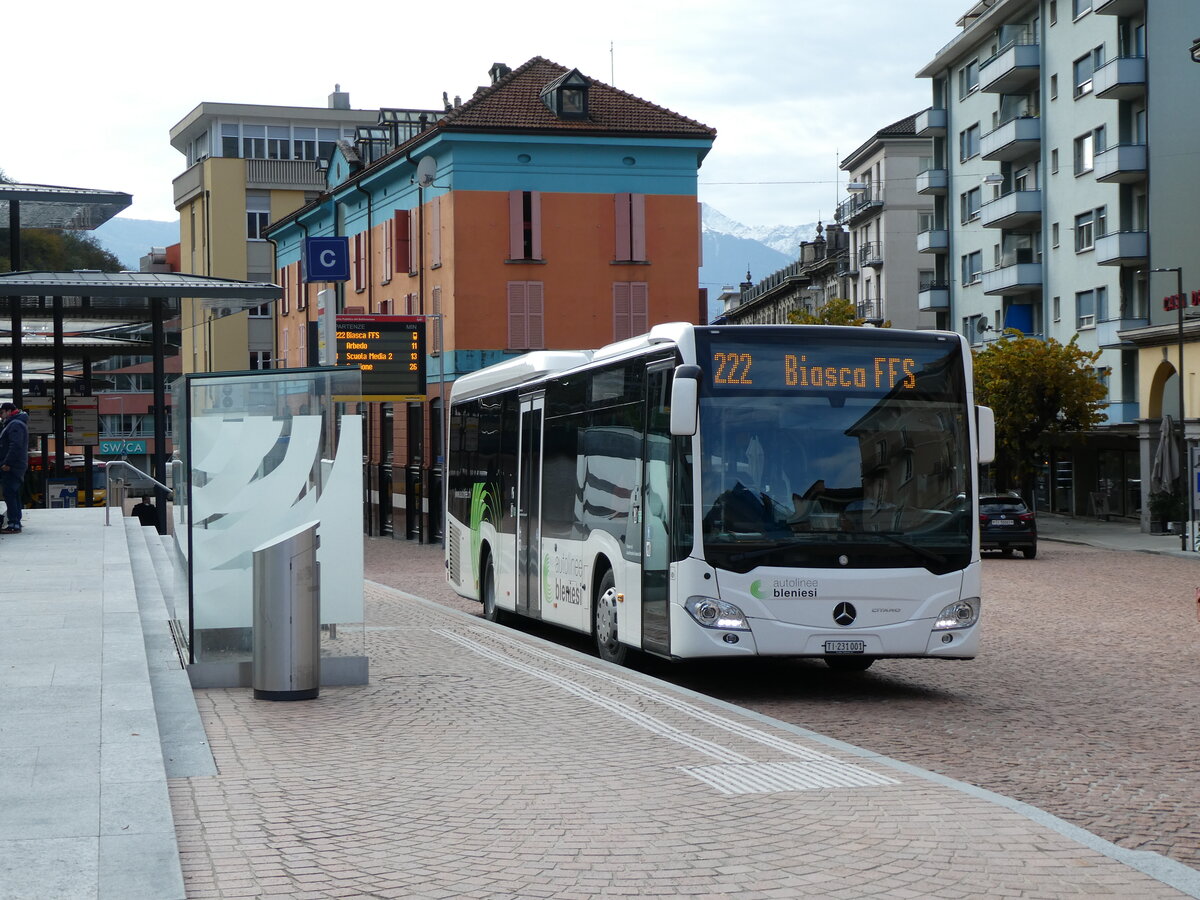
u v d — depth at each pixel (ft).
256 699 34.71
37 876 18.21
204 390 36.65
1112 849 21.33
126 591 45.88
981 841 21.75
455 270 159.12
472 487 67.46
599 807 23.90
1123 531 167.73
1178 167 165.99
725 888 19.36
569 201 161.07
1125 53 173.99
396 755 27.99
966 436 42.11
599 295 162.09
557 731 31.09
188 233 275.39
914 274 267.18
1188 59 165.68
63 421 102.06
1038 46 196.65
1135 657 51.34
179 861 18.97
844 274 292.40
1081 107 185.26
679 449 40.96
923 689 43.04
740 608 40.04
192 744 28.22
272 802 23.72
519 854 20.90
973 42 218.18
